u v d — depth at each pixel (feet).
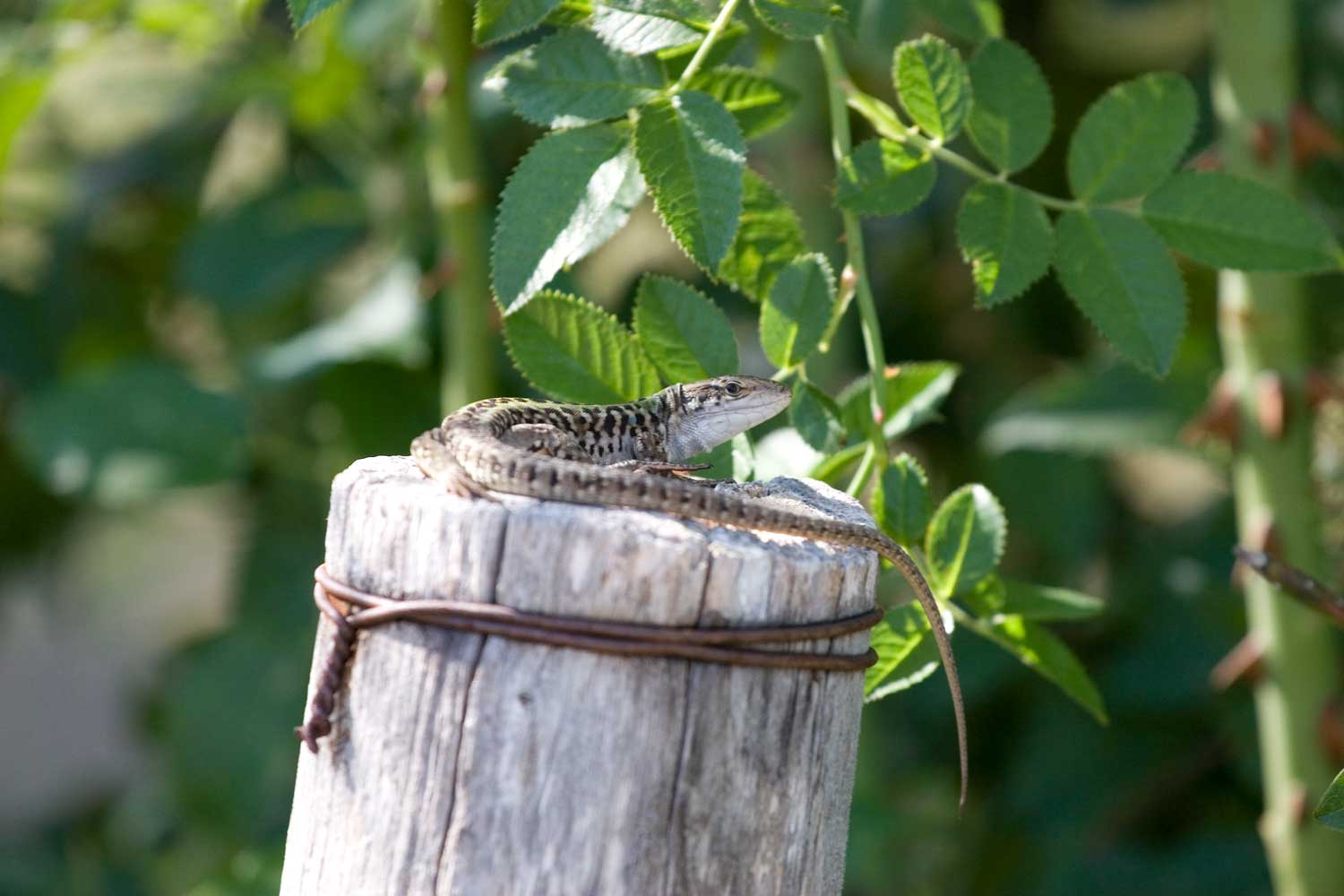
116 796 39.19
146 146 32.45
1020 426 24.91
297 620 28.99
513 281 13.67
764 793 11.35
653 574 10.87
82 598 46.68
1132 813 27.84
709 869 11.16
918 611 15.79
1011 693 29.73
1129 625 28.58
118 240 34.96
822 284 15.69
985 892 29.68
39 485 36.35
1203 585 27.63
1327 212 26.68
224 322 33.40
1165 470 35.04
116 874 36.01
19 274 34.50
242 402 27.76
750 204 17.70
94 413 27.50
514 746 10.94
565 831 10.91
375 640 11.52
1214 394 23.26
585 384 15.94
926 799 30.17
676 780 11.00
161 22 26.37
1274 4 21.44
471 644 11.10
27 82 25.71
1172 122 16.22
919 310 31.63
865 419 18.03
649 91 14.16
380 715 11.44
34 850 37.81
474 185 21.79
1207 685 26.94
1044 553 28.84
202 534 47.70
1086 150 16.34
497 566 11.00
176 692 28.94
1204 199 16.10
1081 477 28.17
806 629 11.30
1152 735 28.09
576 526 10.89
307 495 30.04
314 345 27.09
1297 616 21.83
